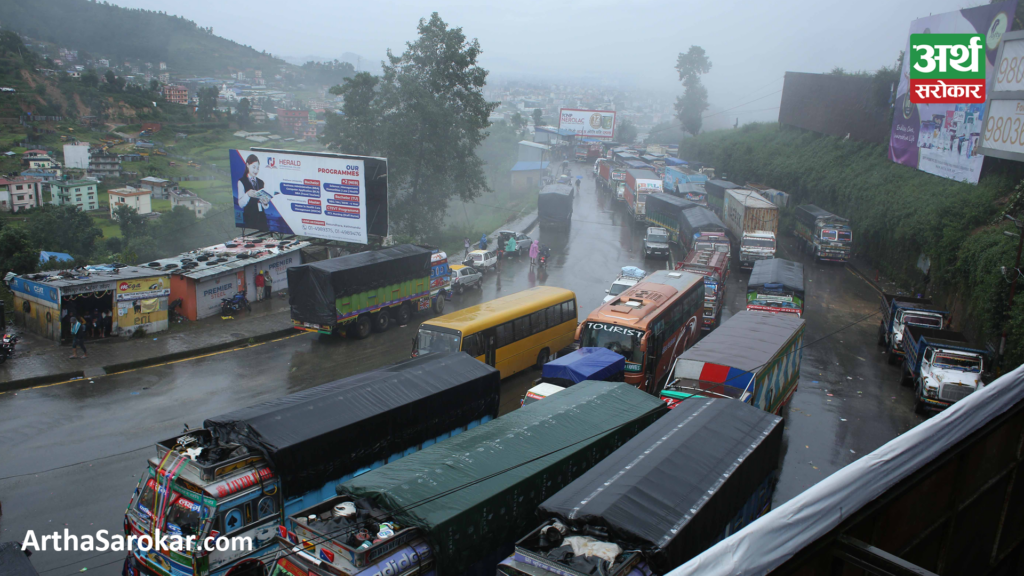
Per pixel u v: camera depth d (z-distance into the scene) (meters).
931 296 31.52
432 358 14.96
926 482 6.09
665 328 20.30
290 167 31.27
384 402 12.38
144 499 9.98
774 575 4.52
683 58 105.50
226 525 9.47
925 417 18.86
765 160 64.94
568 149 110.31
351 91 42.81
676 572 3.85
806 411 19.11
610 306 20.02
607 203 65.12
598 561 7.72
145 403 17.89
